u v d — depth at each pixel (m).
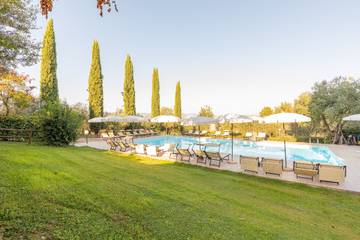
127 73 26.58
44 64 19.19
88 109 24.44
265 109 30.31
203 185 6.85
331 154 13.59
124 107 26.50
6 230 2.89
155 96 29.67
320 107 19.16
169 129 28.95
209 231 3.59
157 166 9.77
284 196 6.29
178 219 3.99
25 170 6.24
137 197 5.00
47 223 3.26
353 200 6.06
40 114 14.57
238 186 7.07
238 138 23.27
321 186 7.17
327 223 4.61
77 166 7.87
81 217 3.62
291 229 4.07
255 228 3.92
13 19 12.11
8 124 15.27
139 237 3.17
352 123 17.48
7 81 16.06
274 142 19.28
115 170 7.92
